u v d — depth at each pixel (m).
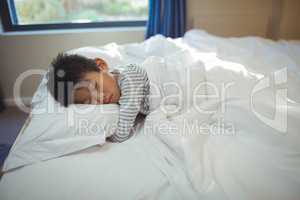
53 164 0.73
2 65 1.95
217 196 0.60
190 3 1.93
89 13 2.00
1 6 1.84
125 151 0.80
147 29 1.86
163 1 1.76
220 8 1.97
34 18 1.96
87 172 0.70
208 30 2.05
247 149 0.74
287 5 2.02
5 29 1.92
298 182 0.63
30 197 0.64
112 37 1.96
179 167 0.72
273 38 2.14
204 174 0.66
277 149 0.72
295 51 1.41
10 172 0.72
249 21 2.05
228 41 1.54
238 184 0.63
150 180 0.68
